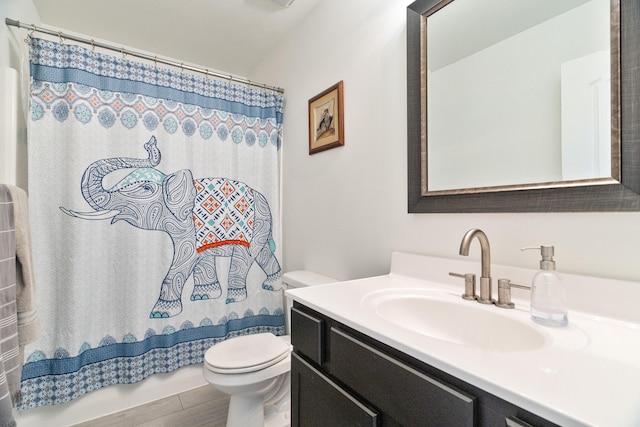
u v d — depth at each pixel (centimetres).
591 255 77
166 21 196
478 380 48
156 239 173
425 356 56
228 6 183
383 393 64
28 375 143
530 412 42
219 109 195
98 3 178
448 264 106
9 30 139
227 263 195
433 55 114
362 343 71
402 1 127
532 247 85
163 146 176
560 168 81
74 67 152
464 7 104
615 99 72
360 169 149
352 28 154
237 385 122
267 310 208
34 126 145
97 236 158
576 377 47
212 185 191
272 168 211
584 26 77
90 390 156
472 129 102
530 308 77
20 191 112
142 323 166
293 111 206
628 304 69
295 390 94
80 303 152
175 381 180
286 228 214
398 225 129
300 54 197
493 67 96
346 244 158
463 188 105
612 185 72
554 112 82
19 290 110
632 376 48
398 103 129
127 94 167
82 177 153
